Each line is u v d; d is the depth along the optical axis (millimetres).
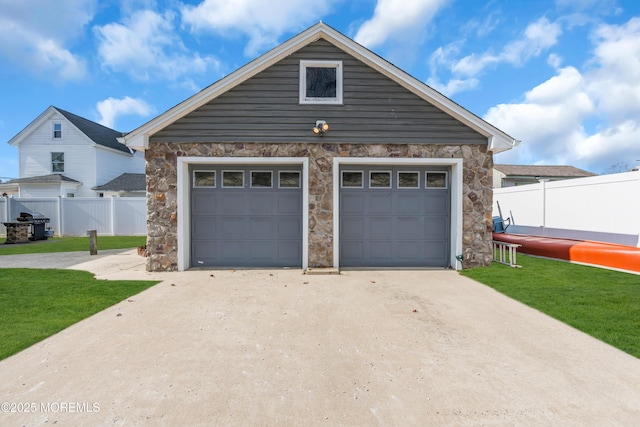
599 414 2340
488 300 5133
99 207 15961
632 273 6797
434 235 7715
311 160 7352
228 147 7285
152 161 7203
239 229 7594
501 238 10359
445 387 2697
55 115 20188
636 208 7660
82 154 20266
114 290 5637
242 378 2832
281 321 4230
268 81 7285
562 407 2422
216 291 5660
